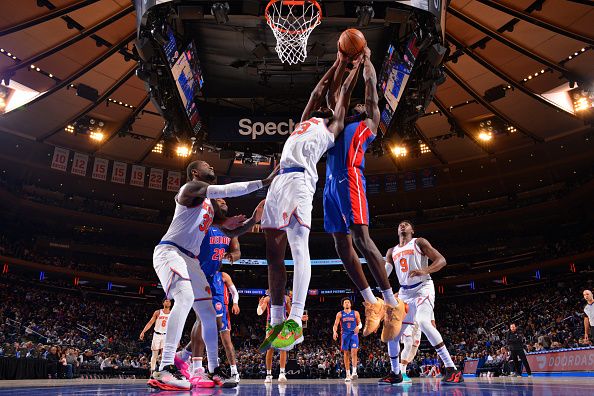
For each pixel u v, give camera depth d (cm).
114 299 3844
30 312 2898
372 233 4016
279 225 366
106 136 2998
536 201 3619
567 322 2475
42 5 1678
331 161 424
